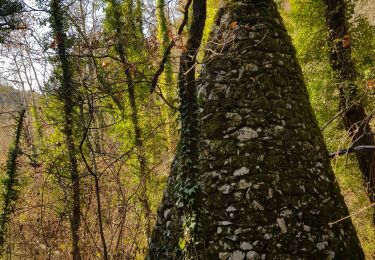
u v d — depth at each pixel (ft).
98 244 29.27
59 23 33.71
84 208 32.58
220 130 17.69
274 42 18.69
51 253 30.53
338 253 16.43
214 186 17.01
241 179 16.78
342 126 32.19
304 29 36.17
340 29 31.71
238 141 17.31
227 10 19.33
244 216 16.29
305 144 17.74
